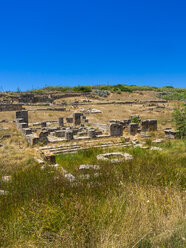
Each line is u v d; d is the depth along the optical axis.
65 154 12.78
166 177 6.46
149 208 4.37
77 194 5.30
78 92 75.25
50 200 5.08
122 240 3.32
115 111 45.25
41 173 8.26
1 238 3.56
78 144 15.12
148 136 18.19
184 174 6.89
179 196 4.84
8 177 7.77
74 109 47.03
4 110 40.19
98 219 3.98
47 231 3.69
